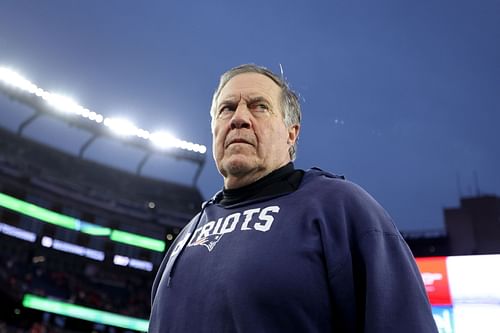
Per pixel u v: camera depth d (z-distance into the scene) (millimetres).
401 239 1522
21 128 28203
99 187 29250
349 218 1513
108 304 25500
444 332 2184
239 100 1856
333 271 1412
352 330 1391
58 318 23484
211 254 1604
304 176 1775
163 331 1569
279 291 1385
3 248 23609
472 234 25812
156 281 2088
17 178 24828
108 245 28094
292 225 1521
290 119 1970
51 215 26125
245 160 1723
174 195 32500
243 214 1672
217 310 1441
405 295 1335
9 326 20781
